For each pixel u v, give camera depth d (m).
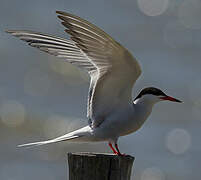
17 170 13.69
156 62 21.36
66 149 14.85
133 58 6.26
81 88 19.38
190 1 29.56
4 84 19.66
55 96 18.72
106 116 7.04
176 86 19.14
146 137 14.97
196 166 13.80
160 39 24.86
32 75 20.47
